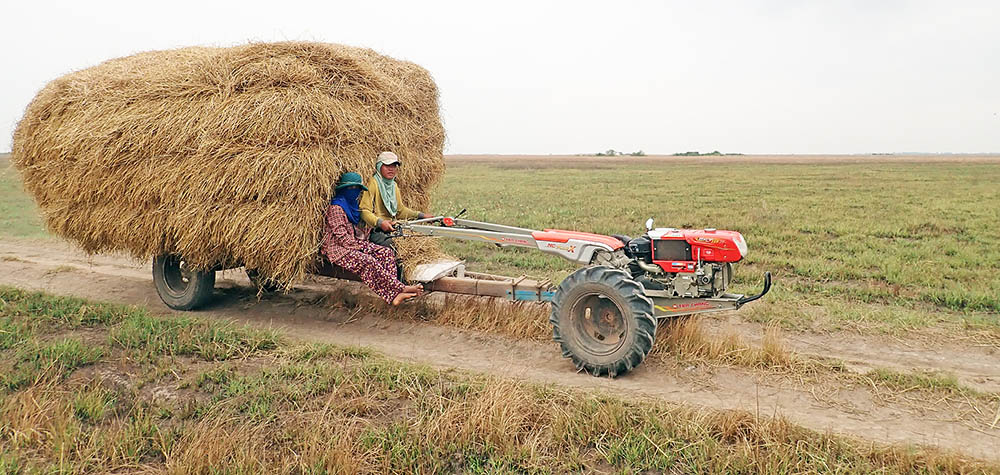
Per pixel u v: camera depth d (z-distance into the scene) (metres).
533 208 19.80
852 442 3.98
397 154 7.12
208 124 6.28
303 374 5.06
